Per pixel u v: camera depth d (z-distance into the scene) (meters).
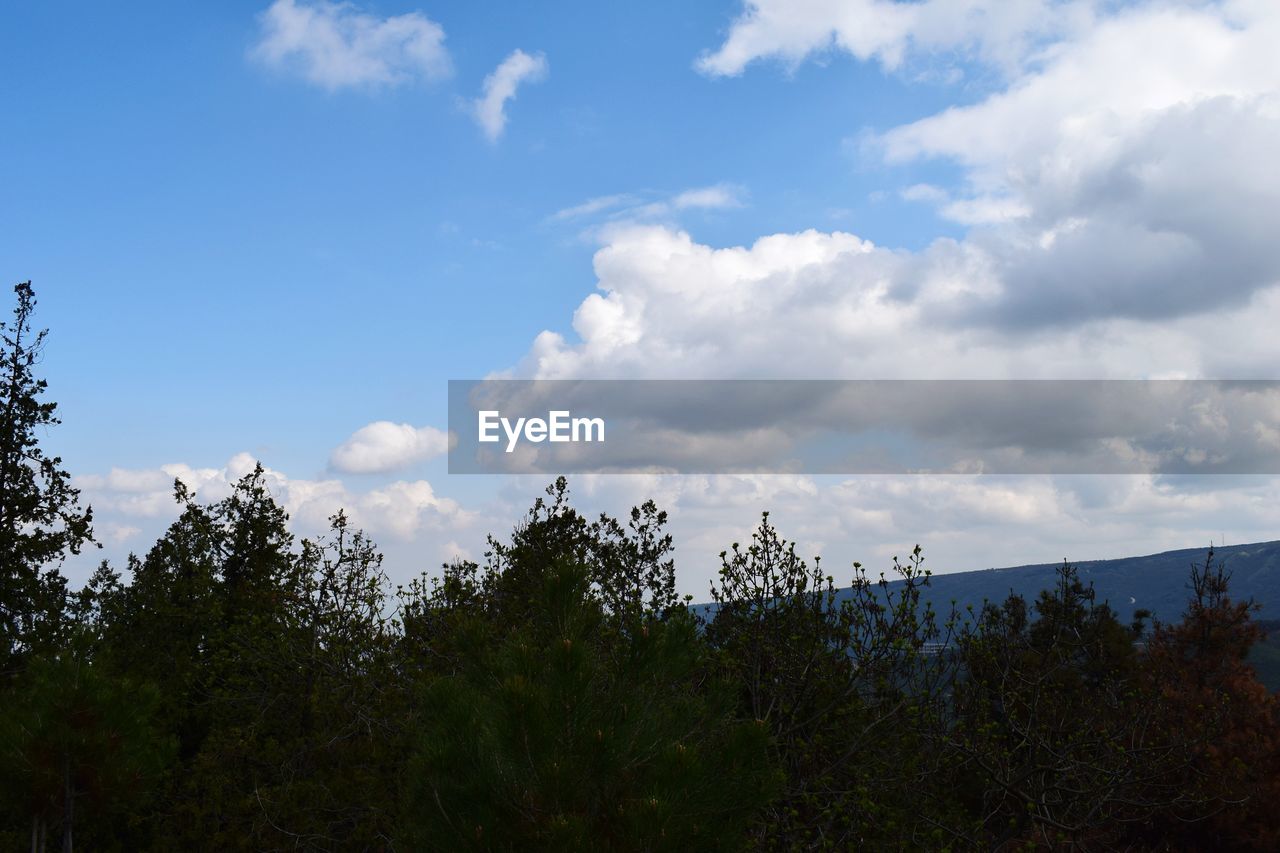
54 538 22.53
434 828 7.07
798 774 11.45
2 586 21.50
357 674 14.61
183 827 14.39
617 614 12.25
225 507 24.02
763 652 12.38
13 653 21.00
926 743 12.25
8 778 9.40
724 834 7.09
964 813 13.24
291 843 13.37
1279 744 17.77
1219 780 16.16
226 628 20.59
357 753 13.97
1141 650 21.36
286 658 15.54
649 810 6.44
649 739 7.38
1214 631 20.81
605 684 7.62
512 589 15.56
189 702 18.97
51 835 13.77
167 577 23.39
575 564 8.27
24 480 22.62
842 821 11.50
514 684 6.97
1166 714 15.18
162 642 21.33
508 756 6.97
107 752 9.80
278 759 14.44
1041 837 12.98
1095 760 12.71
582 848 6.32
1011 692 12.87
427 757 7.26
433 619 14.75
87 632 10.60
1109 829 16.11
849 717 12.34
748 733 7.49
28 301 23.44
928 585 12.27
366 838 13.05
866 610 12.34
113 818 15.72
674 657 7.99
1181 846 17.25
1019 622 19.12
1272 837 16.12
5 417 22.48
